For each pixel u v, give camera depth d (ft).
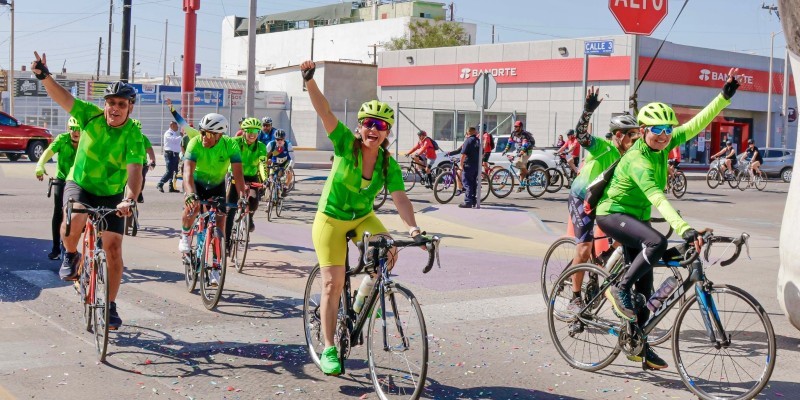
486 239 42.42
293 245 37.73
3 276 28.04
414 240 15.99
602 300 19.16
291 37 318.04
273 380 17.61
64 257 21.27
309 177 81.97
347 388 17.17
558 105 130.52
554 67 130.52
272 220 47.62
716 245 43.01
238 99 165.78
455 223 48.47
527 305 26.22
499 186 66.64
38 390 16.48
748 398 16.57
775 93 140.26
